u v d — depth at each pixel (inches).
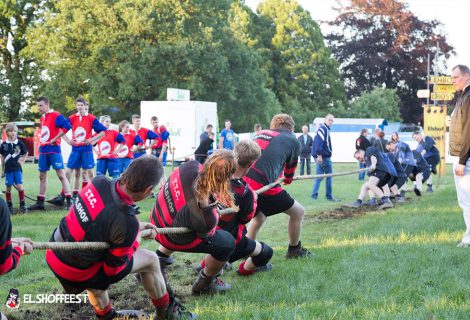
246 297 219.1
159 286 187.6
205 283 223.5
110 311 189.5
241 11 2226.9
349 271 249.3
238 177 221.8
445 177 906.1
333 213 478.0
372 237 339.9
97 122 521.0
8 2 1653.5
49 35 1603.1
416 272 248.2
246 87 1721.2
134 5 1598.2
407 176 599.8
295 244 287.0
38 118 1774.1
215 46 1628.9
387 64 2372.0
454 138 307.3
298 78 2247.8
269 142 265.1
